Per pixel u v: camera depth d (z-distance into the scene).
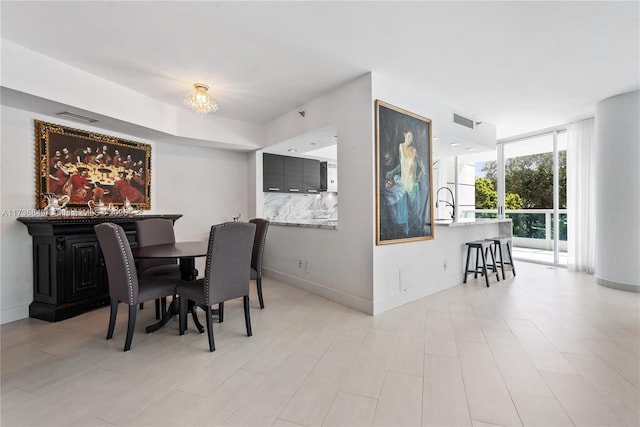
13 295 2.80
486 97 3.64
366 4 1.93
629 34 2.30
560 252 5.35
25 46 2.39
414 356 2.08
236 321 2.79
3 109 2.71
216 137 4.20
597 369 1.89
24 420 1.45
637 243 3.59
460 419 1.45
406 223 3.27
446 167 6.32
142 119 3.37
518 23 2.16
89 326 2.66
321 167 6.14
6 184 2.74
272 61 2.68
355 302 3.10
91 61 2.64
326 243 3.49
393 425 1.42
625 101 3.58
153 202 4.15
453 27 2.20
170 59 2.62
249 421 1.45
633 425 1.40
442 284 3.83
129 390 1.70
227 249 2.26
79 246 2.98
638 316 2.83
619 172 3.67
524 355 2.09
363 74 2.97
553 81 3.20
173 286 2.46
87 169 3.35
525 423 1.42
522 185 5.80
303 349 2.20
